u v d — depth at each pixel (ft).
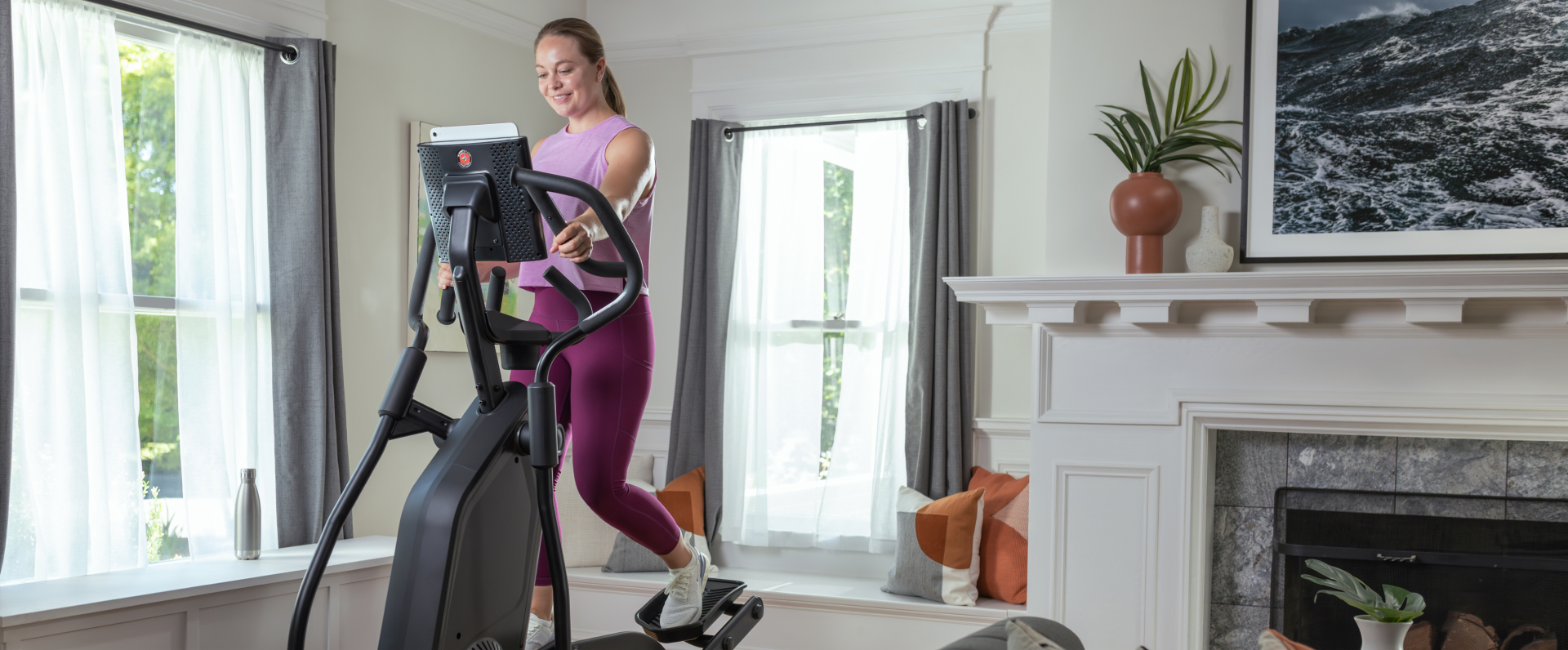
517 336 5.65
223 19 9.73
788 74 13.28
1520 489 9.00
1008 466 12.05
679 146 13.87
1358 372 9.02
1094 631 9.66
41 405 8.36
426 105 11.96
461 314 5.35
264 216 10.07
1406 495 9.21
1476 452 9.10
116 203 8.91
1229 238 9.64
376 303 11.31
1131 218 9.33
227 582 8.27
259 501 9.33
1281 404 9.17
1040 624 4.84
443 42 12.19
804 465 12.92
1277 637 3.77
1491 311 8.67
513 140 5.03
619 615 11.56
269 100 10.07
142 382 9.25
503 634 5.80
